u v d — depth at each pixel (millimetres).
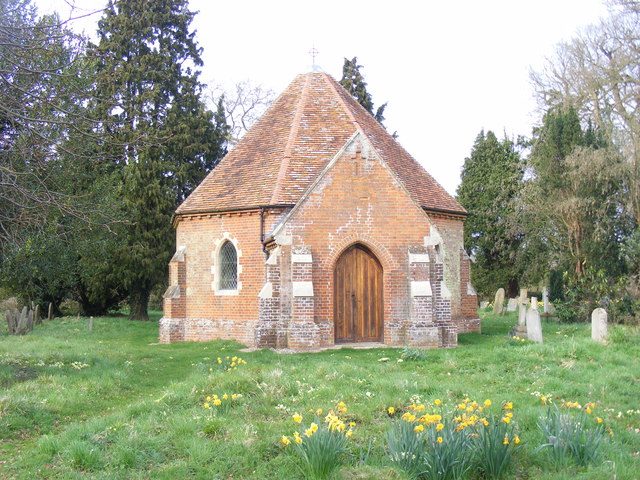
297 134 23719
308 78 26547
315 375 13102
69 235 26062
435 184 26234
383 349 19562
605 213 28375
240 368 13438
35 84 14523
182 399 11094
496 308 34219
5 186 13344
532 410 10211
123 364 16812
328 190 20625
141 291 34938
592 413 10367
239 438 8867
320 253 20453
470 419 8273
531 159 38500
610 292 24844
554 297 29750
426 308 20250
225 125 38594
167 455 8562
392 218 20891
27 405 11062
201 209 23703
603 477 7629
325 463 7688
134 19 33781
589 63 36438
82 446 8508
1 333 26469
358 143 20875
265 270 21250
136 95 32969
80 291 37062
